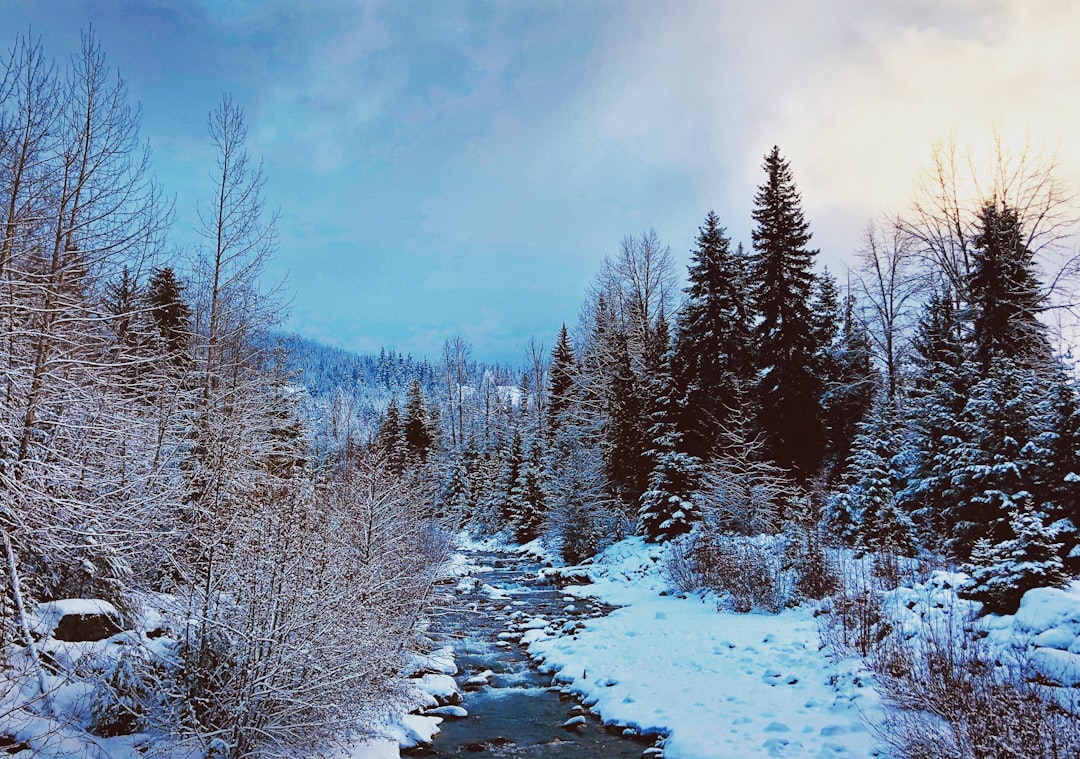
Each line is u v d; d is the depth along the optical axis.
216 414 12.33
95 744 5.86
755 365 25.62
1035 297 22.47
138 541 7.62
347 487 11.05
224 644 6.50
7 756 5.41
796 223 25.80
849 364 28.22
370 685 7.58
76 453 7.78
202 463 9.32
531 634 14.02
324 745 6.65
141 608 7.88
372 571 8.48
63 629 6.91
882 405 21.39
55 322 7.81
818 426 24.62
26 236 7.91
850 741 7.01
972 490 14.05
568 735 8.80
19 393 7.21
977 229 23.89
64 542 7.09
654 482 23.55
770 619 12.66
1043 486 12.94
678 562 17.80
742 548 15.47
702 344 25.92
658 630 12.92
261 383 15.88
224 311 17.56
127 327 10.03
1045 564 8.22
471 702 10.13
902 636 8.71
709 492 20.94
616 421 27.39
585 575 21.83
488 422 59.19
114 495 7.70
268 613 6.30
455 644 13.52
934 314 26.72
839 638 9.90
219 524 7.03
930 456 17.17
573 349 45.53
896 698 7.40
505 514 37.69
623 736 8.74
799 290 25.56
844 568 13.39
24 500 6.45
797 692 8.79
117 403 8.38
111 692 6.23
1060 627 7.14
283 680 6.19
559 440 31.19
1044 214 23.92
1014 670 6.88
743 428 22.47
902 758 6.26
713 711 8.62
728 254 27.16
